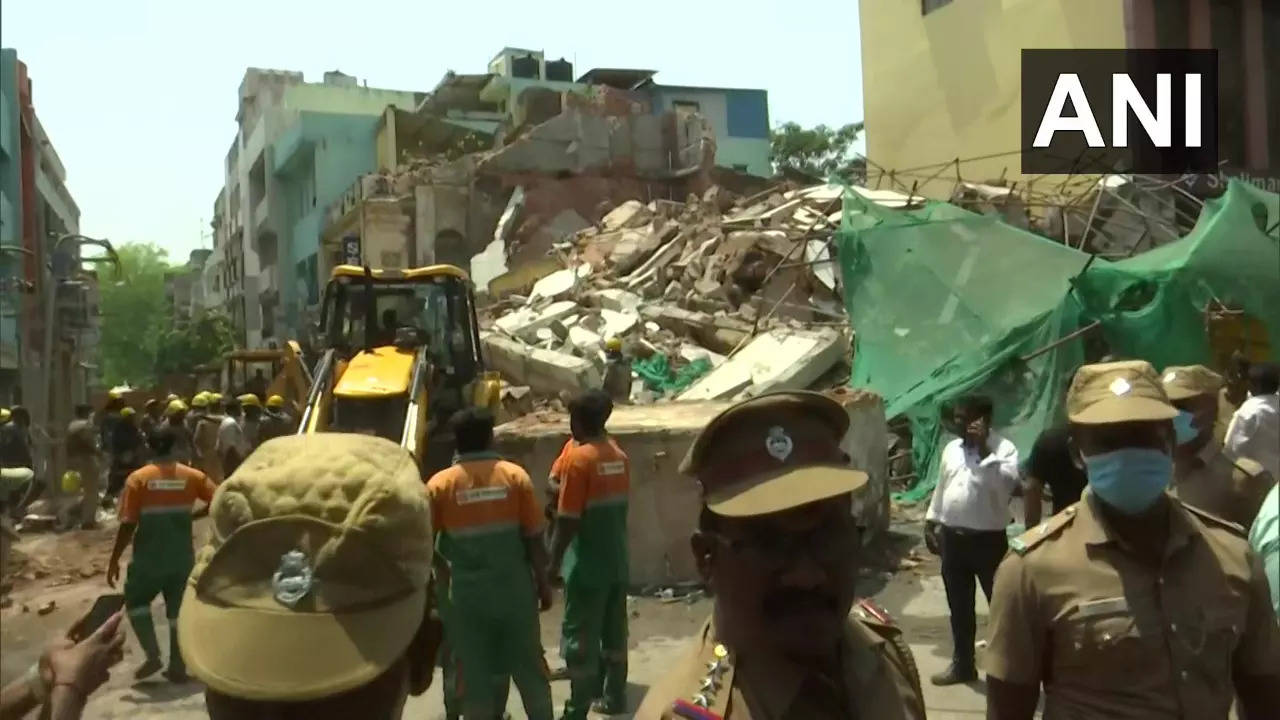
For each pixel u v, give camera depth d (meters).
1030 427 12.12
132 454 15.70
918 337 13.61
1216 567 2.72
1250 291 12.22
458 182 32.75
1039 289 12.75
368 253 32.31
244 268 52.56
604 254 25.25
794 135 48.53
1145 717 2.64
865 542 10.42
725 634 1.89
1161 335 12.13
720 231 22.83
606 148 33.69
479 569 5.04
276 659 1.56
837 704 1.93
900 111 29.30
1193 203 20.11
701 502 1.96
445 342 11.03
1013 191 21.55
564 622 5.84
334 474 1.72
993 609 2.91
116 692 6.82
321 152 42.06
